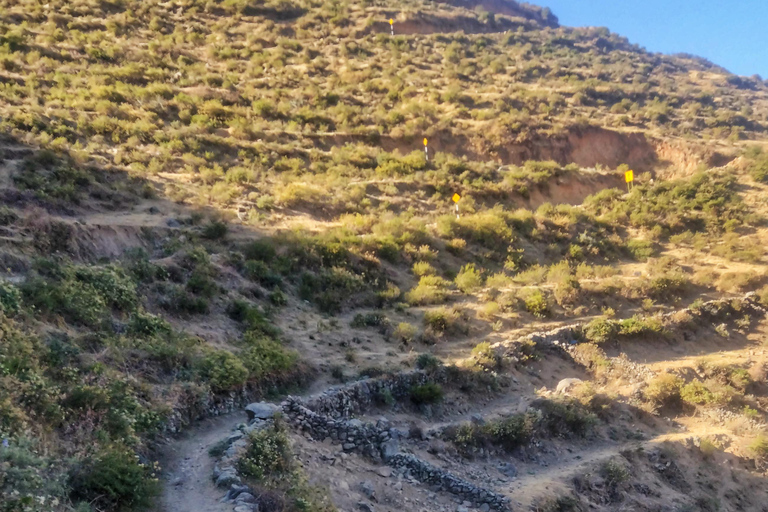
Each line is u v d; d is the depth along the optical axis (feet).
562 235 92.43
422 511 37.32
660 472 50.31
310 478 35.37
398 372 50.26
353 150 108.68
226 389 41.32
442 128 121.08
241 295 57.11
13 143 74.54
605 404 55.11
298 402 41.60
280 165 97.96
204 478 31.04
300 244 69.77
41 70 112.98
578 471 46.42
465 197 99.35
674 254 92.63
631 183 116.26
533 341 61.31
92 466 27.25
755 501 51.65
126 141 92.22
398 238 79.61
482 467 45.03
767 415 61.46
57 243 51.21
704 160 123.44
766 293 79.15
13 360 31.24
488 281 75.87
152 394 36.94
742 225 100.78
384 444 41.88
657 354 67.41
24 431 27.12
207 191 81.66
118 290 46.42
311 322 57.88
